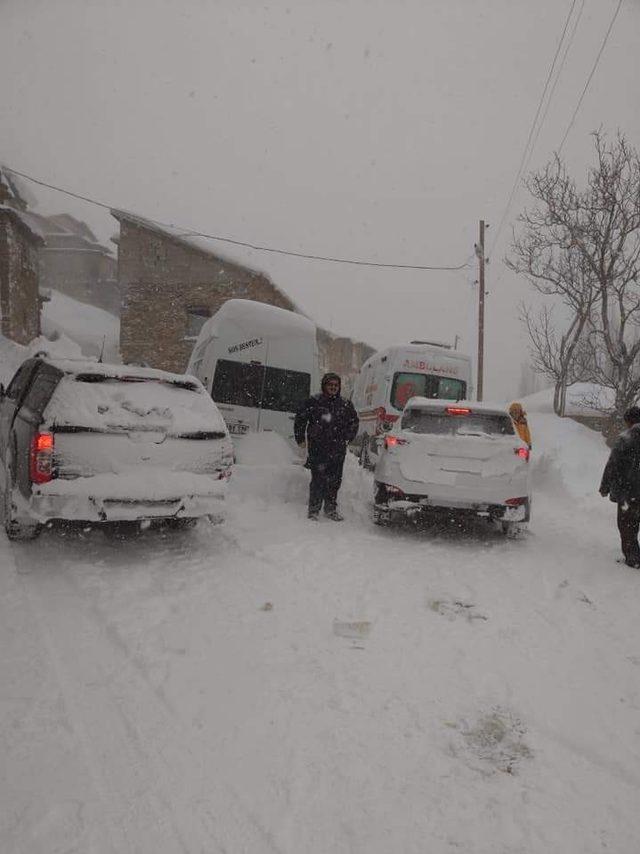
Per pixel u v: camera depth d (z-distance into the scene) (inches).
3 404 270.4
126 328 935.7
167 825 83.2
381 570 209.9
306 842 81.3
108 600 165.5
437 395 482.3
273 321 394.6
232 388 383.9
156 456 203.8
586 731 112.0
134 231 938.7
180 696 117.0
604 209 595.5
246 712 112.4
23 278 833.5
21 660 128.5
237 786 91.9
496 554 245.1
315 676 127.9
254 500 305.9
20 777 91.4
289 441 390.9
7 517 215.5
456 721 113.3
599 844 83.4
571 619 171.5
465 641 151.4
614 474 234.5
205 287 929.5
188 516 207.2
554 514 359.3
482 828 85.4
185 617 157.0
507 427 266.7
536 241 678.5
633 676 136.4
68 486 189.8
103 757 97.3
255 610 164.7
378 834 83.3
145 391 213.3
